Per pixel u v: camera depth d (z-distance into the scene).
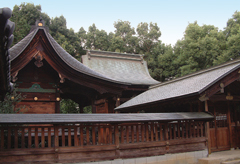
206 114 9.23
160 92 12.62
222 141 10.15
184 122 9.05
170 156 8.46
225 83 8.84
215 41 27.09
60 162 6.74
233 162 8.55
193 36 29.55
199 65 28.41
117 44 38.00
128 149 7.80
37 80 10.73
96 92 11.82
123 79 21.94
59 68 10.09
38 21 11.59
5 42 3.28
